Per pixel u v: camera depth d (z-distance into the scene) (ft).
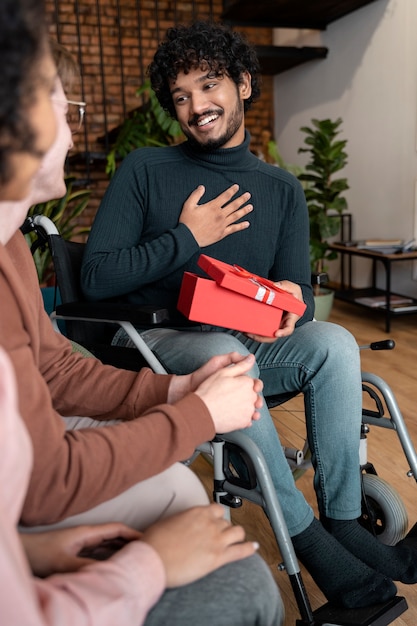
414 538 4.75
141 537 2.19
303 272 5.55
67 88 3.38
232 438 3.62
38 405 2.23
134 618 1.89
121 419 3.28
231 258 5.32
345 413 4.53
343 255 16.15
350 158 16.26
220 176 5.35
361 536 4.44
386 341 4.68
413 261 14.12
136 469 2.41
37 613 1.54
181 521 2.24
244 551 2.28
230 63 5.10
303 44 18.33
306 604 3.66
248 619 2.11
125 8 19.97
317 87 17.61
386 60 14.40
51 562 2.24
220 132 5.19
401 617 4.45
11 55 1.63
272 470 4.02
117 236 5.17
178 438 2.53
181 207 5.28
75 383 3.30
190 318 4.17
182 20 20.63
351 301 13.78
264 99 20.49
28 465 1.69
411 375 9.92
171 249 4.94
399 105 14.10
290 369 4.75
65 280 5.17
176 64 5.07
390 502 4.92
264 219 5.39
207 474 6.83
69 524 2.47
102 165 19.16
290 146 19.66
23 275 3.08
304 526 4.05
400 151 14.21
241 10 15.72
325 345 4.60
